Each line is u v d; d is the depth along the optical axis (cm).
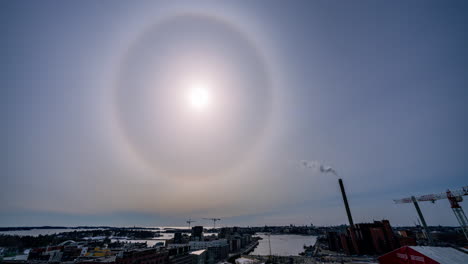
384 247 14275
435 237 18225
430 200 14575
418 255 6197
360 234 15488
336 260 12581
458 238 17038
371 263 11300
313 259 13188
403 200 16262
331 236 18550
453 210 12444
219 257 16350
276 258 13762
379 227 15225
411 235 17350
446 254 6062
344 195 18125
